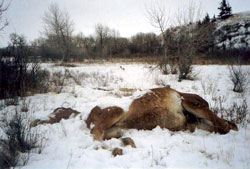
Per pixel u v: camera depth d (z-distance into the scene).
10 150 2.24
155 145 2.58
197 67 12.76
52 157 2.28
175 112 3.12
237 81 6.64
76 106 4.93
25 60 6.50
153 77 10.16
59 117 3.59
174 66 10.85
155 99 3.13
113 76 10.95
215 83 8.06
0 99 5.49
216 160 2.16
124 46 35.97
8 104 5.03
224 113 4.08
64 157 2.28
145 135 2.91
